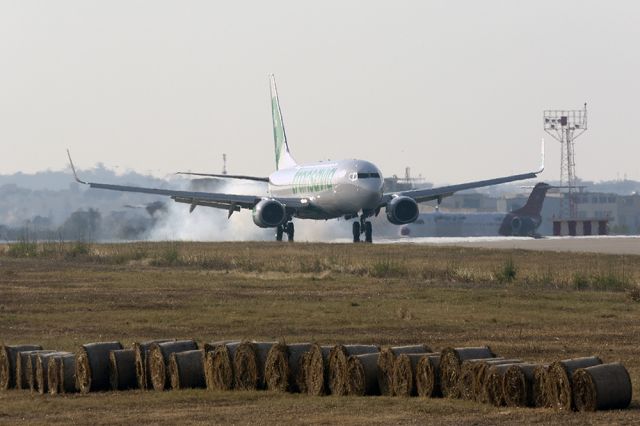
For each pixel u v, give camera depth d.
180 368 75.56
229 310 123.81
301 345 74.31
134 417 66.00
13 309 126.50
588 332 104.00
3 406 71.25
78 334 106.06
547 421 62.09
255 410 67.38
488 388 67.44
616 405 65.31
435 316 117.56
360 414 65.38
